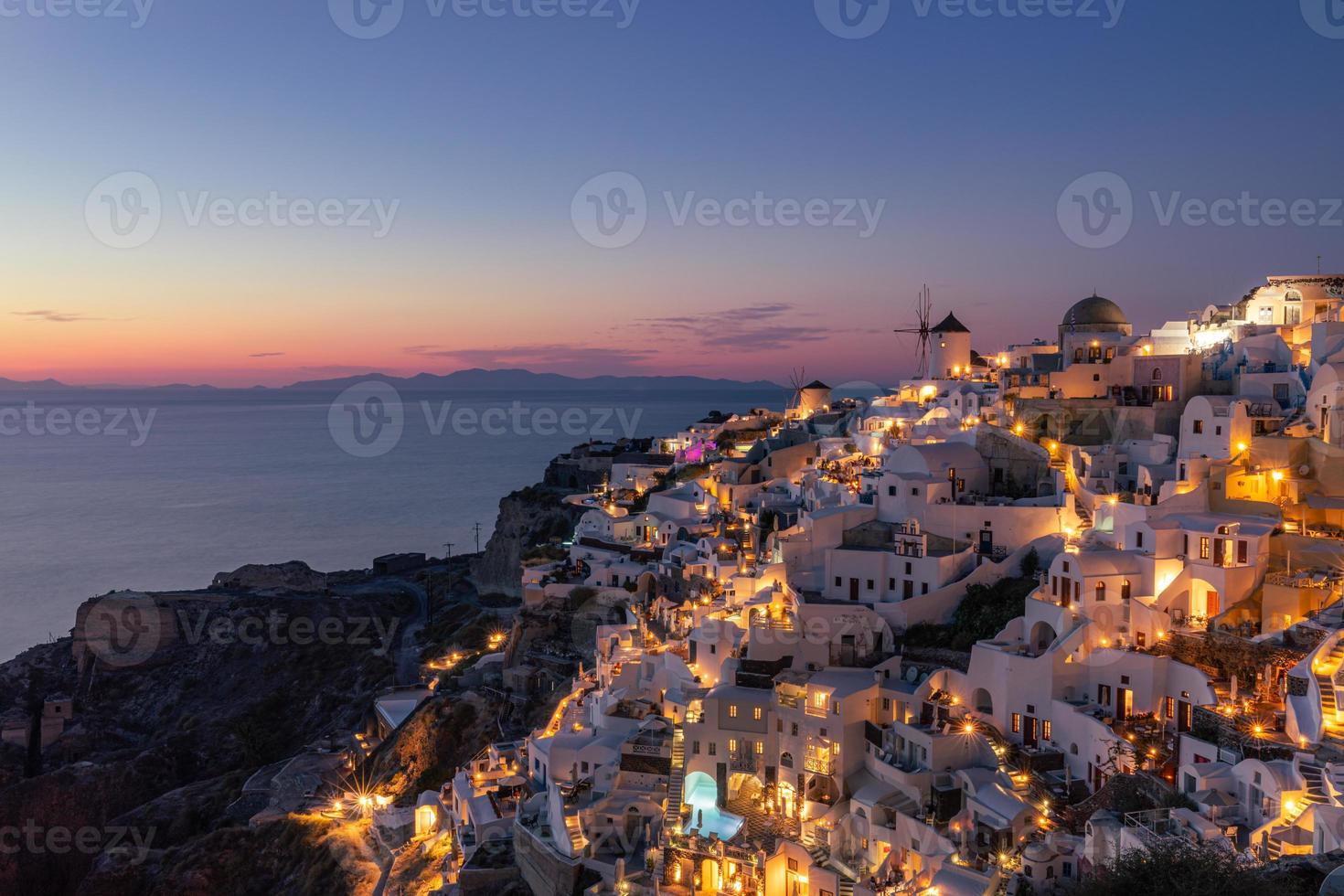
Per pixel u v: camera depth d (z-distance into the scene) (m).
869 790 56.31
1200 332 96.06
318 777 105.50
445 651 140.12
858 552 72.94
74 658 157.88
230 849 90.56
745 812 60.38
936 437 91.81
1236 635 52.72
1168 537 59.25
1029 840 48.66
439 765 96.50
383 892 73.06
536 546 149.62
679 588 103.06
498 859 66.75
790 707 61.44
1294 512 61.25
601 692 81.12
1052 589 60.94
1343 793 37.53
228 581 188.62
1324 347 74.19
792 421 154.00
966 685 60.53
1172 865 35.09
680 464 155.38
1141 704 53.09
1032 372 94.12
